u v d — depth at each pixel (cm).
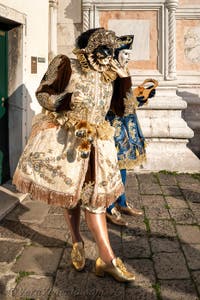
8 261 290
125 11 599
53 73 243
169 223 368
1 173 472
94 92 251
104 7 598
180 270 278
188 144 650
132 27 601
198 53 644
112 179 259
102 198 252
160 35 597
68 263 288
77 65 251
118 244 320
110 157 261
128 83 264
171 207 414
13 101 483
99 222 259
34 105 519
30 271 276
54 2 604
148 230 351
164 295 247
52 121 255
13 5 442
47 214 389
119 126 352
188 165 564
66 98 240
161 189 480
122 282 260
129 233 343
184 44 644
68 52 626
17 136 486
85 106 250
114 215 361
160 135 564
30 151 254
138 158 360
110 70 255
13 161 493
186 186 495
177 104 575
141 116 581
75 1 615
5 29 470
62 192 244
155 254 302
